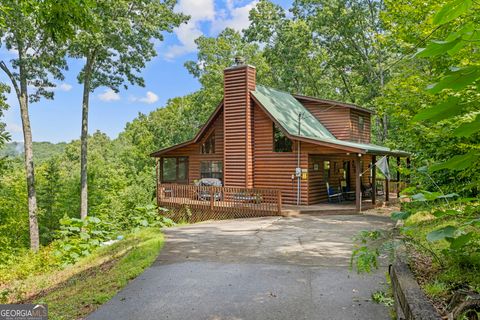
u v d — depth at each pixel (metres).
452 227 2.13
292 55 26.47
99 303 4.67
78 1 5.53
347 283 5.06
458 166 1.25
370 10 24.28
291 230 9.76
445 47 1.01
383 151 14.21
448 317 2.43
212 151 17.56
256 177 15.84
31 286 7.07
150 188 24.94
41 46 17.05
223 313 4.21
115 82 20.67
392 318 3.79
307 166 14.52
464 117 3.19
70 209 22.59
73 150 45.62
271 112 15.33
